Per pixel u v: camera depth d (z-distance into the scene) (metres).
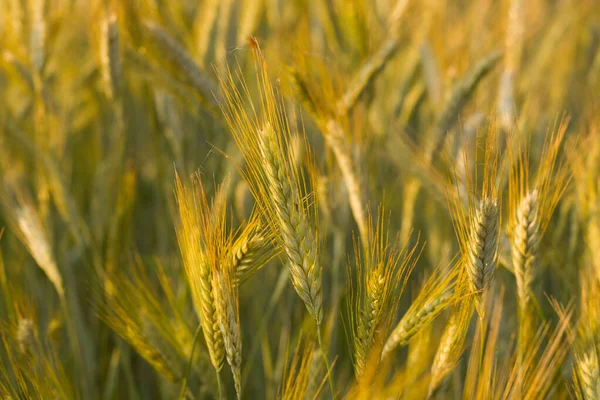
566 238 0.85
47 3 0.89
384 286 0.64
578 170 0.77
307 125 0.91
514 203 0.69
